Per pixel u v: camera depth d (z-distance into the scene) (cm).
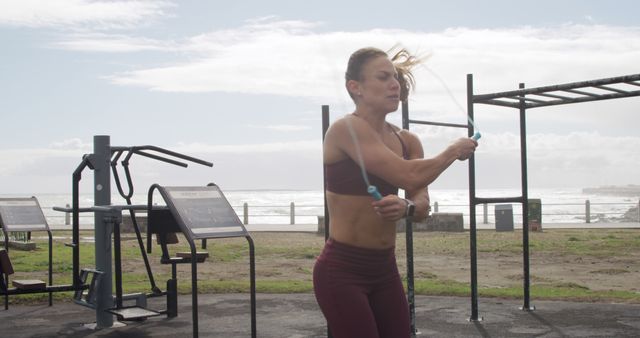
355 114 298
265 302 823
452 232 2138
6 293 650
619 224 2583
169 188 496
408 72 314
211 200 498
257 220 4662
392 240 301
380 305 299
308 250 1599
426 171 276
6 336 649
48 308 800
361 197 289
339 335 293
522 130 750
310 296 866
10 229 812
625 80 593
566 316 721
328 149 294
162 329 672
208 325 688
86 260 1355
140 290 909
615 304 794
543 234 2056
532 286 998
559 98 720
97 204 684
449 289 894
